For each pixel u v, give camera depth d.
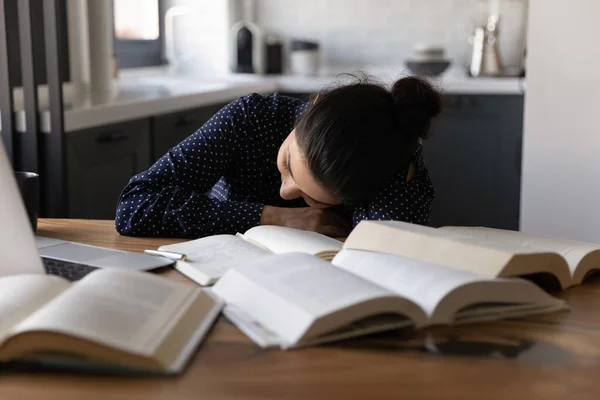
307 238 1.29
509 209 3.97
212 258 1.19
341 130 1.33
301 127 1.38
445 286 0.90
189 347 0.80
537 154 2.98
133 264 1.16
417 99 1.38
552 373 0.77
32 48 2.46
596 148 2.91
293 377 0.75
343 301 0.84
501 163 3.92
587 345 0.85
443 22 4.50
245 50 4.52
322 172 1.34
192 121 3.46
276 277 0.95
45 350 0.73
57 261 1.18
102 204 2.82
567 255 1.12
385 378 0.75
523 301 0.95
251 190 1.80
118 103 2.88
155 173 1.62
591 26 2.84
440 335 0.87
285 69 4.75
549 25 2.88
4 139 2.51
